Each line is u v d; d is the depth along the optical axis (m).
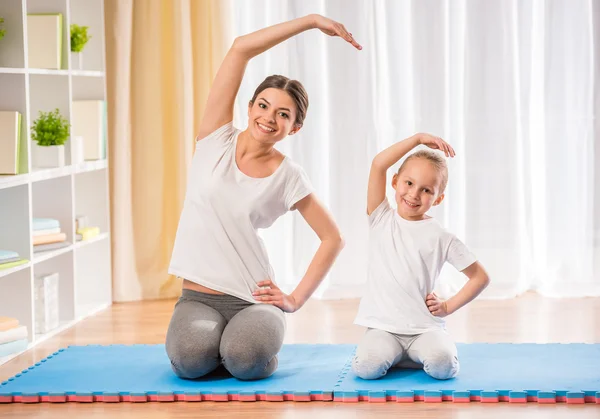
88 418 2.74
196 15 4.52
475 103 4.50
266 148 3.13
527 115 4.57
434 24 4.47
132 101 4.56
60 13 4.04
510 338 3.68
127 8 4.49
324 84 4.55
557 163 4.55
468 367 3.14
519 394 2.81
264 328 2.98
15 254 3.58
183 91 4.53
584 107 4.52
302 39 4.50
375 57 4.51
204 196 3.10
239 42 3.09
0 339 3.43
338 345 3.55
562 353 3.35
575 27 4.49
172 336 2.99
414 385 2.91
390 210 3.19
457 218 4.56
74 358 3.39
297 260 4.59
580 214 4.55
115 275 4.58
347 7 4.48
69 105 4.07
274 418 2.70
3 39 3.62
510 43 4.47
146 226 4.60
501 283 4.54
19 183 3.55
